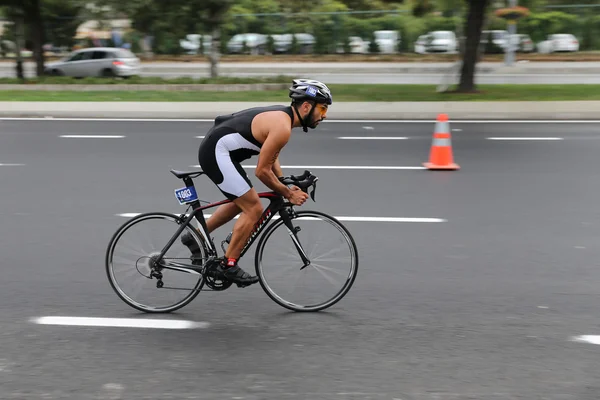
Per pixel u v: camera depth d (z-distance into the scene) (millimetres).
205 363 4863
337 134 16219
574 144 14477
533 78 31641
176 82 27469
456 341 5223
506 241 7852
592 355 4980
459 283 6531
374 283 6551
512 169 11961
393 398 4340
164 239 5867
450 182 10961
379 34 44375
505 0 28016
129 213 9094
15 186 10789
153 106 20797
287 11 47000
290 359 4926
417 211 9172
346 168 12102
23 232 8289
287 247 5883
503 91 24438
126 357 4965
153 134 16281
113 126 17812
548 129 16766
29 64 43094
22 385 4551
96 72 33781
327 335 5363
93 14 32188
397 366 4801
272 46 45375
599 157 12984
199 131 16750
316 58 44188
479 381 4574
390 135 16016
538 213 9055
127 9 29609
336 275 5898
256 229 5836
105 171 11867
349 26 44562
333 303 5910
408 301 6086
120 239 5895
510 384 4535
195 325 5586
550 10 42875
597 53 41531
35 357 4977
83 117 19906
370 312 5844
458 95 23016
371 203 9609
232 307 5996
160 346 5168
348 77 33781
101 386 4527
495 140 15141
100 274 6836
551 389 4469
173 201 9734
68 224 8617
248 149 5605
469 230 8289
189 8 28516
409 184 10812
